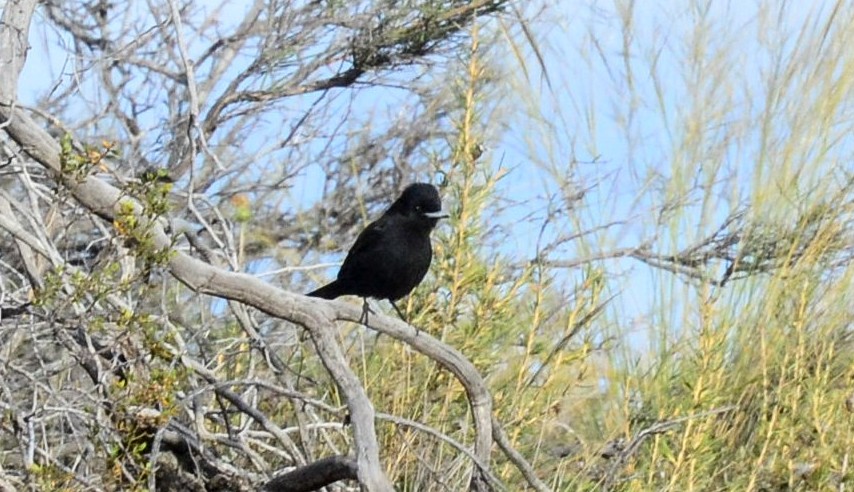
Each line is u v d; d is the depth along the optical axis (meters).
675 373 12.11
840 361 12.49
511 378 11.38
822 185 13.44
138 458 8.63
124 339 8.58
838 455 11.48
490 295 11.10
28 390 10.04
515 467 11.33
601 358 12.41
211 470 9.98
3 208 9.47
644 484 11.07
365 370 11.12
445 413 10.99
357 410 8.57
